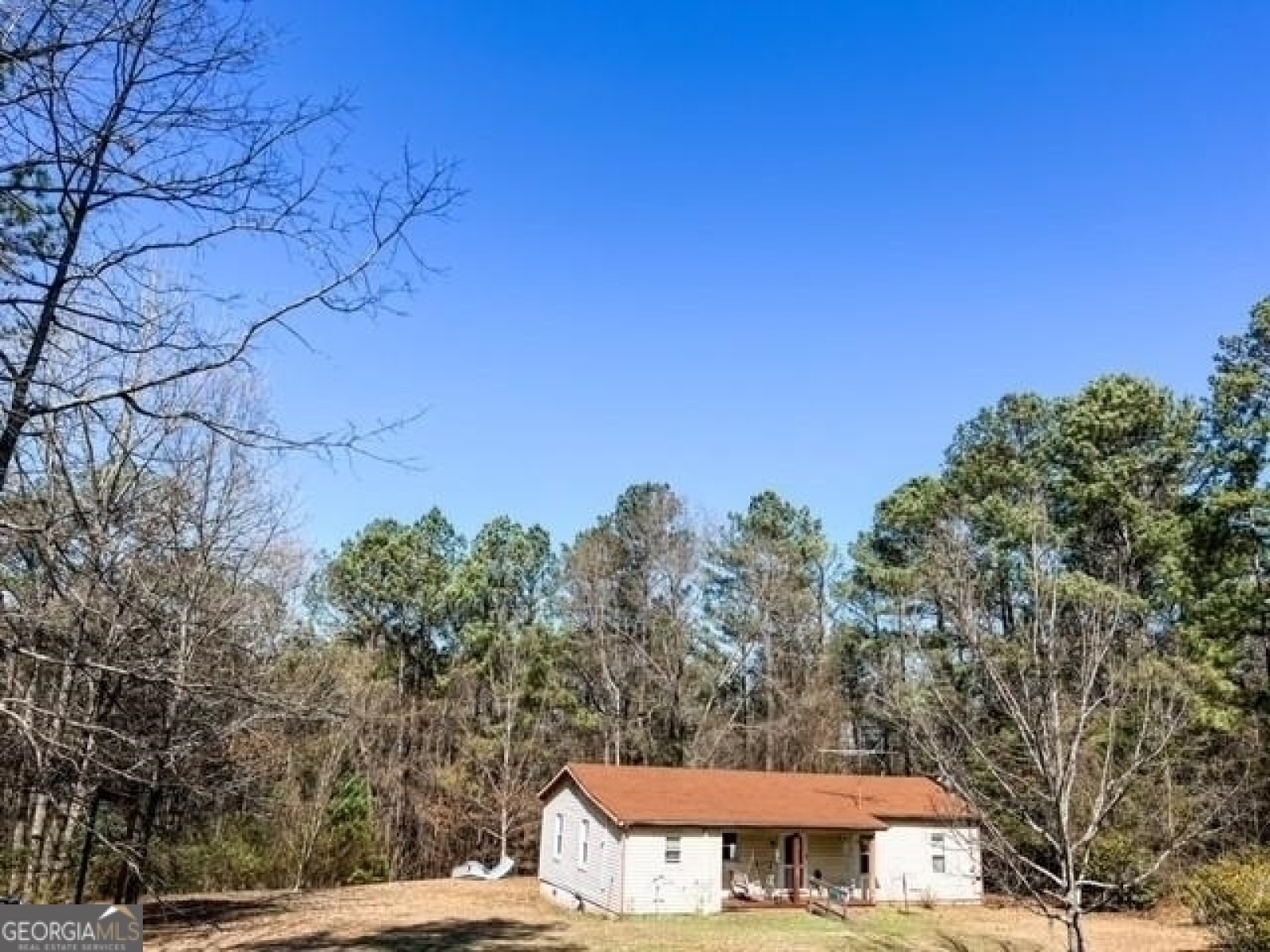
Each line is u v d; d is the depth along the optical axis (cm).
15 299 542
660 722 4312
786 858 3003
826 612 4725
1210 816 1483
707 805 2852
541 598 5034
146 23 532
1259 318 3011
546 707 4406
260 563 1606
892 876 3042
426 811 4144
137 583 794
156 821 1557
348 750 3659
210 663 1138
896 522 4328
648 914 2639
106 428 716
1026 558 2183
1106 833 2022
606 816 2766
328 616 4838
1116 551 2970
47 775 759
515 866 4134
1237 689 2770
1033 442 4100
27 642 643
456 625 4994
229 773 1557
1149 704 1351
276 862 3180
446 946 2070
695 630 4469
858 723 4434
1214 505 2945
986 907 3019
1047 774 1060
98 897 1716
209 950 1916
